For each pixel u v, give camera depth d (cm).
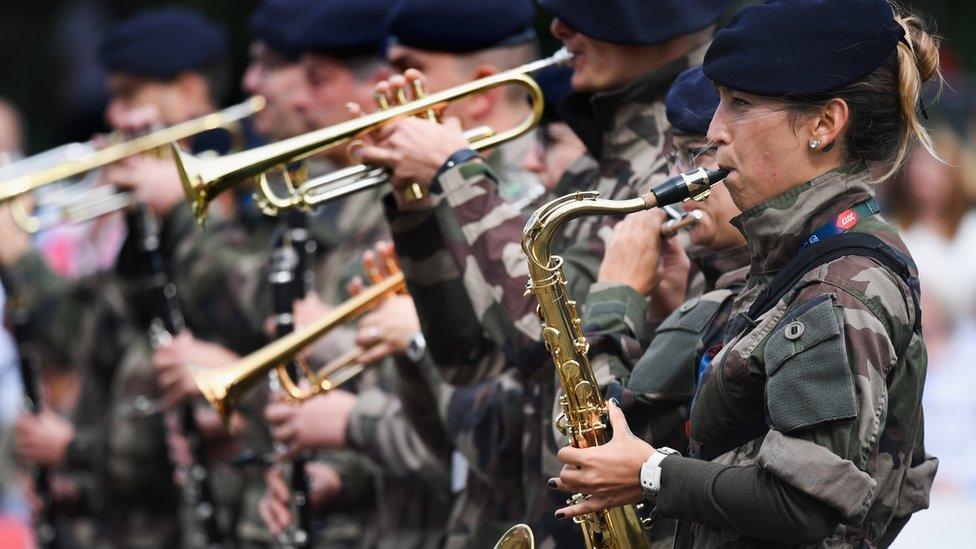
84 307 1734
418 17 1112
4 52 3281
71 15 3083
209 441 1463
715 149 768
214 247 1484
